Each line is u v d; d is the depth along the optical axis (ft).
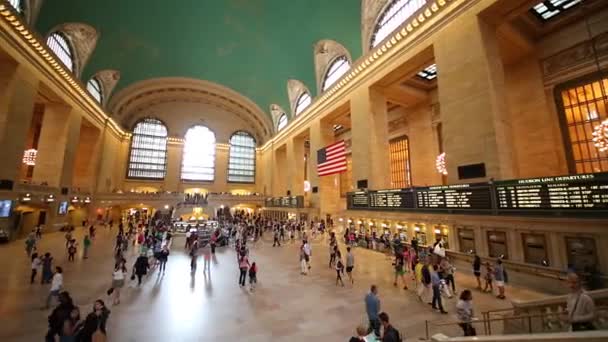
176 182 119.14
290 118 103.91
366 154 56.29
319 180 76.07
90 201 82.12
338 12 61.21
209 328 17.42
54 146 64.18
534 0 32.60
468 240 30.60
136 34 75.00
